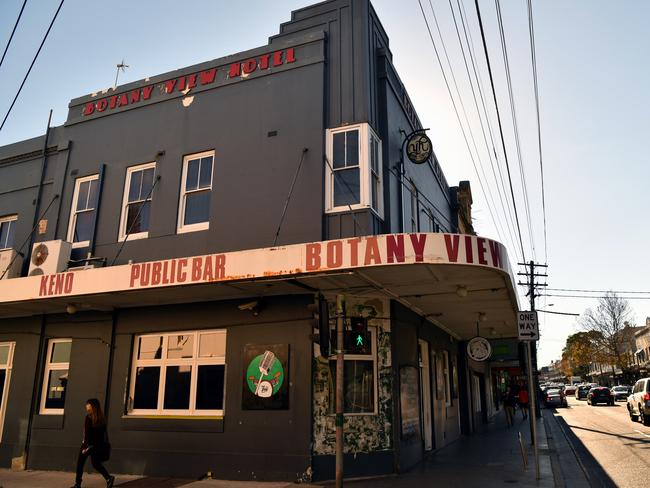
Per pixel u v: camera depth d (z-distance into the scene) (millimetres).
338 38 11844
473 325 16375
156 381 11492
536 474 10016
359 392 10492
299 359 10219
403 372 11336
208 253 11477
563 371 139875
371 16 12227
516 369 33562
